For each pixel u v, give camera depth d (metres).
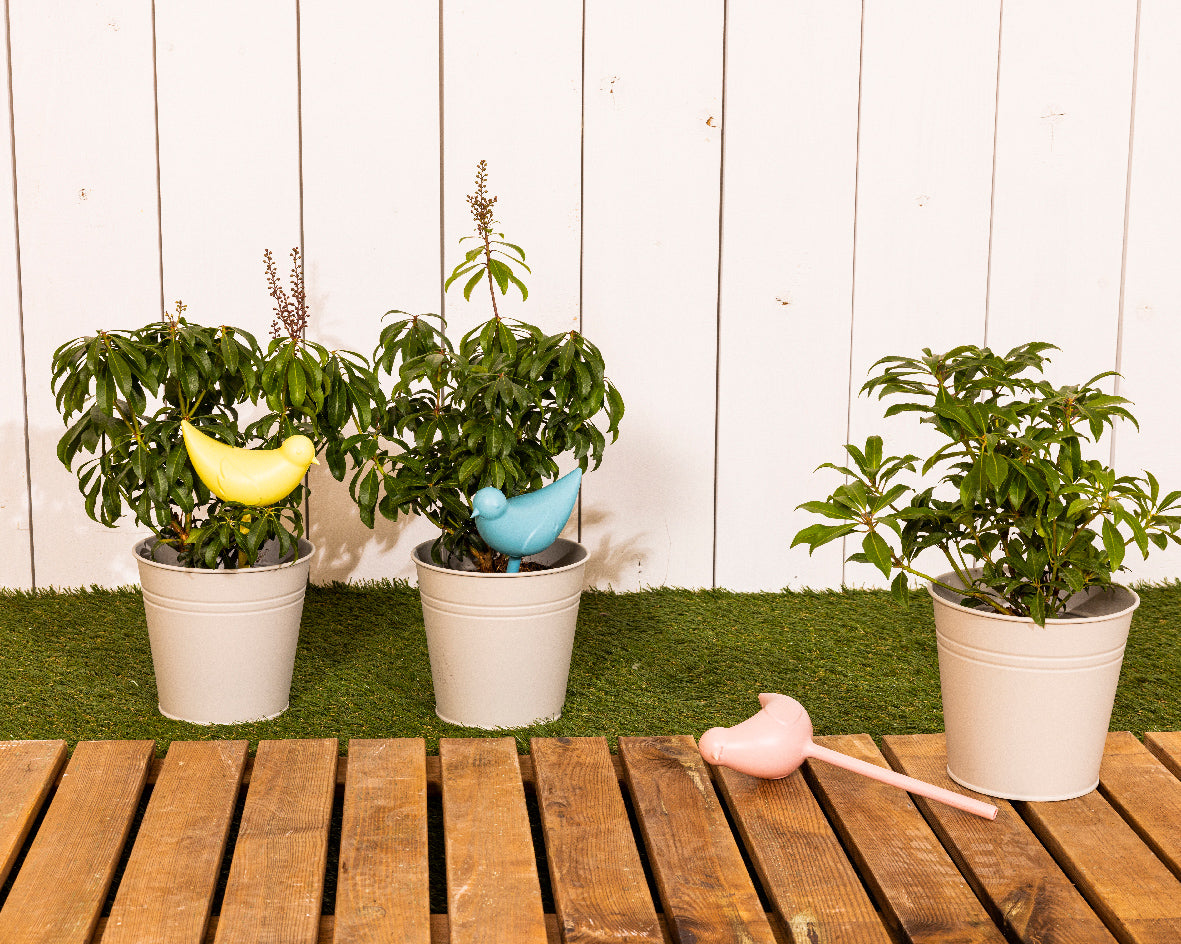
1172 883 1.19
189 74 2.04
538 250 2.13
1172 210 2.19
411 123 2.08
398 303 2.13
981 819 1.31
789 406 2.20
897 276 2.18
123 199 2.07
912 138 2.14
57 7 2.01
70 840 1.25
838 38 2.11
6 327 2.08
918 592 2.22
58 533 2.15
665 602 2.18
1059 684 1.30
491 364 1.63
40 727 1.66
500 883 1.19
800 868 1.22
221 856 1.24
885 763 1.44
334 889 1.35
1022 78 2.14
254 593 1.63
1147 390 2.24
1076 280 2.20
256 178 2.08
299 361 1.60
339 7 2.04
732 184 2.13
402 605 2.12
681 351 2.17
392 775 1.39
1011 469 1.32
